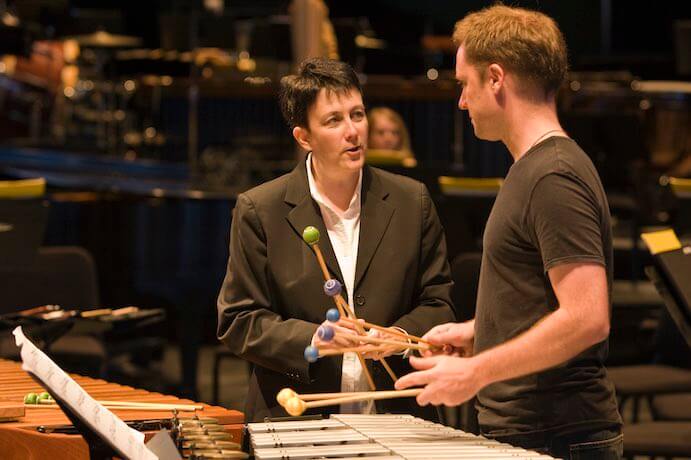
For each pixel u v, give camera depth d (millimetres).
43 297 7641
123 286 9961
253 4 17406
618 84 12891
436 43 15367
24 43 14852
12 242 7109
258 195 4527
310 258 4430
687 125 12266
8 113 15836
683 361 7016
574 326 3342
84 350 7680
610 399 3674
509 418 3652
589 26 18078
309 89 4379
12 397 4402
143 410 4152
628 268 11508
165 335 10781
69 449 3783
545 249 3443
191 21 14070
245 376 10641
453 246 8953
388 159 9289
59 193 10422
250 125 14688
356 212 4520
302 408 3404
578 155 3541
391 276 4449
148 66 14008
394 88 12461
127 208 9953
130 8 18016
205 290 9820
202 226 9875
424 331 4383
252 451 3605
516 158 3713
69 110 15828
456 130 13391
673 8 17609
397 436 3588
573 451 3588
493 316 3650
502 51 3619
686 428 5820
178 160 14992
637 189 11883
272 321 4371
